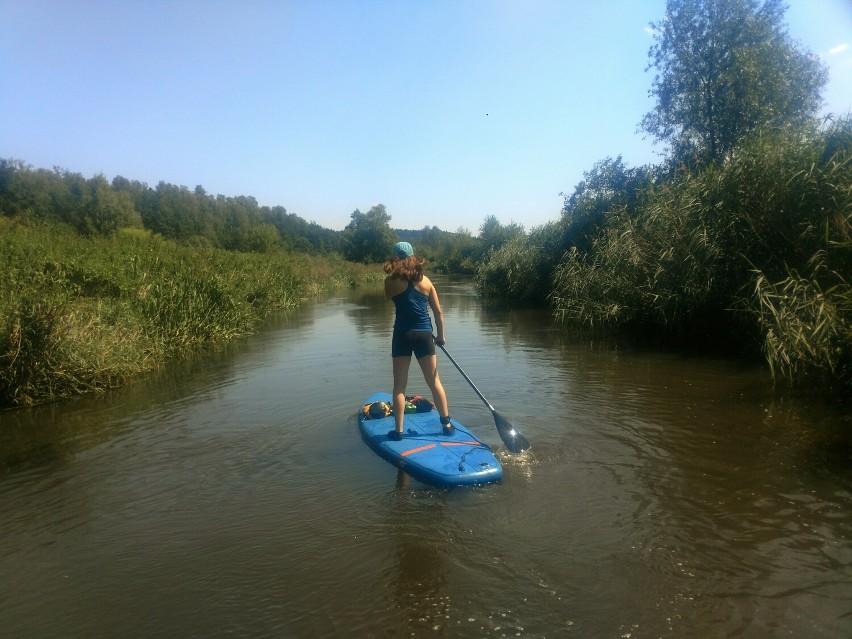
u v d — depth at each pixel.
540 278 19.73
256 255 24.89
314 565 2.94
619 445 4.56
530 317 15.09
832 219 7.03
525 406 5.80
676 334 9.95
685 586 2.65
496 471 3.92
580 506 3.50
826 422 4.93
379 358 8.94
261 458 4.52
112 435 5.28
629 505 3.49
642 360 8.11
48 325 6.85
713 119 15.81
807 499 3.50
